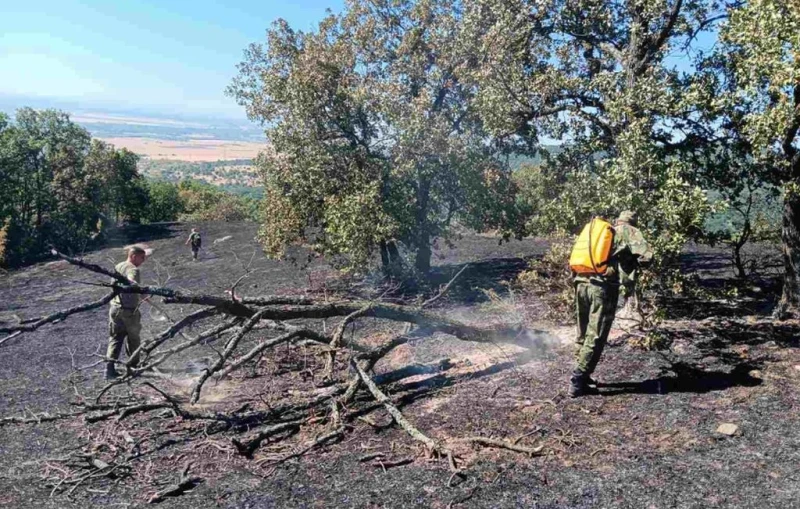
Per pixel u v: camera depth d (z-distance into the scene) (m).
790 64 6.05
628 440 5.03
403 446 5.39
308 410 6.51
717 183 8.49
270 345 6.77
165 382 7.83
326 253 13.70
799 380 5.85
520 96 9.62
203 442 5.85
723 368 6.37
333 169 13.52
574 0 9.33
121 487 5.03
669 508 4.00
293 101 13.12
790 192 7.33
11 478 5.26
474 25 10.67
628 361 6.87
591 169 9.05
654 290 8.22
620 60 8.94
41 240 33.00
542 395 6.18
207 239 28.52
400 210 12.79
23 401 7.46
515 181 13.98
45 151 35.53
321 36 13.52
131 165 41.81
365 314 7.15
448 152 12.24
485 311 10.41
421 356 8.30
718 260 14.34
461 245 20.97
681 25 8.52
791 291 7.80
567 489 4.35
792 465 4.39
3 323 14.16
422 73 12.81
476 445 5.22
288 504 4.52
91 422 6.50
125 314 8.10
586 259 5.83
